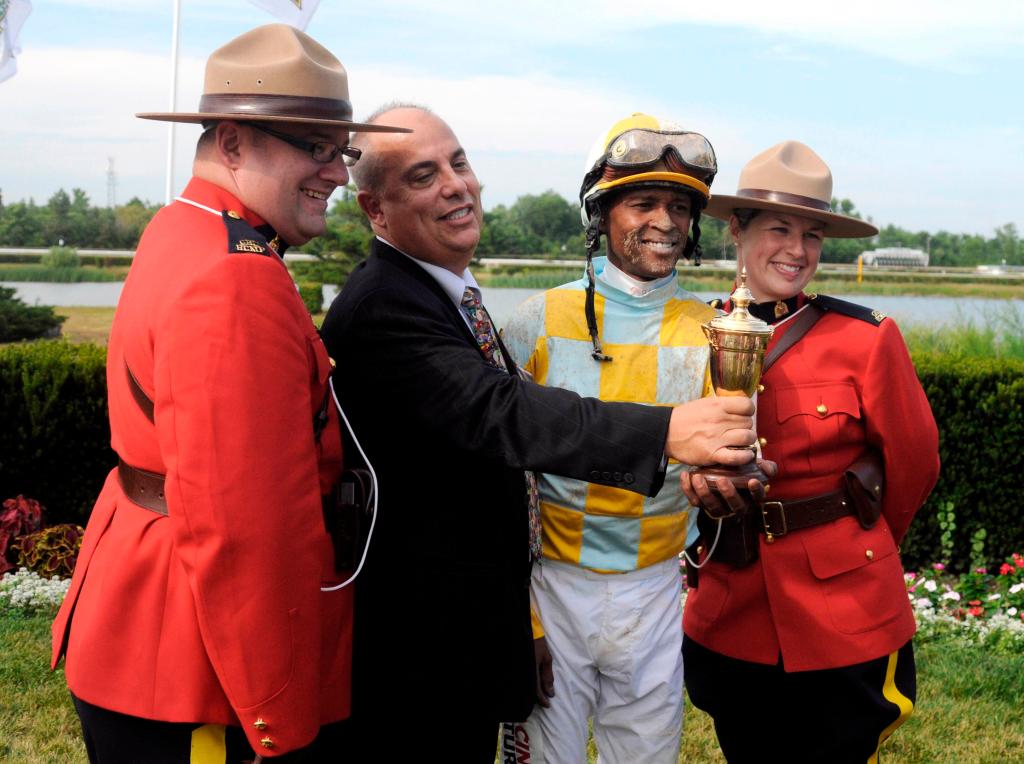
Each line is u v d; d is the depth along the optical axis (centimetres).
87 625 221
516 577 267
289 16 446
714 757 407
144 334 215
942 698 468
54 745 407
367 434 255
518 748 297
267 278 211
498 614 259
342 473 245
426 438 252
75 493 661
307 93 231
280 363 209
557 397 238
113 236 5678
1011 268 5284
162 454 208
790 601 296
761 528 299
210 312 204
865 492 297
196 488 201
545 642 290
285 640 209
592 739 417
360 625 259
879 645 294
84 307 2323
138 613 217
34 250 5259
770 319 309
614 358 286
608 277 290
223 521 201
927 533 666
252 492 202
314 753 250
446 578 255
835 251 5156
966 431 650
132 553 219
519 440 237
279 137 230
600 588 288
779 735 313
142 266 226
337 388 257
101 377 657
